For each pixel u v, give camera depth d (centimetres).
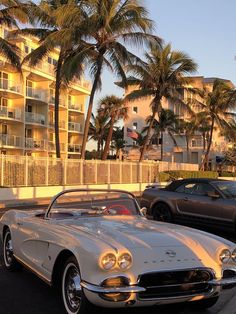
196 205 1176
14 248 673
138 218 637
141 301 454
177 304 544
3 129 5141
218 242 520
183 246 498
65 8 2836
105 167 3494
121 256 453
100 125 7431
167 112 6341
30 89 5284
